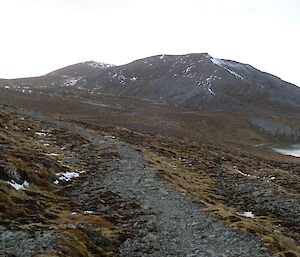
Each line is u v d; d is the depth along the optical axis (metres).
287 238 16.36
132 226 15.73
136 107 199.00
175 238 14.59
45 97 185.00
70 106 164.00
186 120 167.12
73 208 17.58
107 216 16.59
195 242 14.24
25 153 25.27
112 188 22.53
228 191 28.36
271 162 71.75
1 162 20.05
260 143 144.38
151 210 18.58
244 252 13.18
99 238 13.17
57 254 10.19
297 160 89.88
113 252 12.60
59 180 22.73
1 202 13.98
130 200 20.27
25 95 181.00
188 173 34.22
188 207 19.56
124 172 27.31
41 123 51.97
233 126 168.62
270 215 21.84
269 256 12.83
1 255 9.66
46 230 12.35
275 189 27.44
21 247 10.45
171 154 45.50
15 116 50.12
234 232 15.35
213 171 37.22
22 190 17.89
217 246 13.82
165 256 12.67
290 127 160.25
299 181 36.25
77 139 41.44
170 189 23.44
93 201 19.38
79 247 11.42
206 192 27.23
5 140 28.72
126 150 37.72
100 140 43.47
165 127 130.88
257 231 15.88
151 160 34.06
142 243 13.71
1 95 165.62
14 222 12.63
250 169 47.12
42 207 16.12
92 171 26.94
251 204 24.20
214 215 18.05
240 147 106.94
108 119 141.12
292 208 22.53
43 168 23.11
